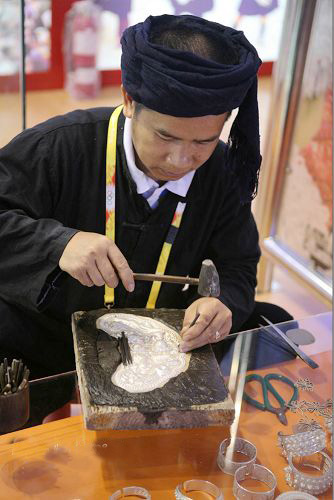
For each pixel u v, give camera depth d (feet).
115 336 4.64
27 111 14.30
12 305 5.65
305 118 8.46
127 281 4.62
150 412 3.99
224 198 5.61
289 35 8.18
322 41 7.88
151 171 4.76
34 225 4.95
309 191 8.70
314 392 4.68
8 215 5.02
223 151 5.51
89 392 4.08
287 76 8.43
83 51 14.65
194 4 12.64
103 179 5.26
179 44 4.26
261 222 9.55
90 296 5.48
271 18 14.15
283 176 9.11
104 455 4.09
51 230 4.89
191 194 5.38
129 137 5.07
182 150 4.28
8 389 4.18
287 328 5.27
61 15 14.56
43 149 5.19
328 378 4.81
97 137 5.27
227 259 5.90
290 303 10.33
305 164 8.65
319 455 4.17
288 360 4.95
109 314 4.88
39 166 5.18
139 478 3.97
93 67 14.92
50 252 4.80
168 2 12.84
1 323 5.61
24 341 5.69
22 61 7.69
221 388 4.23
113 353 4.45
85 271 4.61
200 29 4.40
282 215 9.34
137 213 5.29
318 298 8.93
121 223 5.34
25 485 3.87
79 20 14.43
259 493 3.83
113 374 4.25
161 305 5.70
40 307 4.99
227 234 5.81
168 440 4.24
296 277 9.22
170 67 4.00
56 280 4.92
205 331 4.63
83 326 4.73
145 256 5.46
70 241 4.76
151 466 4.05
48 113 14.33
